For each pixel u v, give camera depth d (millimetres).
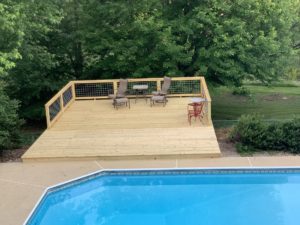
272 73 18875
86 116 14492
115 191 10250
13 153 13164
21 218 8484
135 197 9930
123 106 15562
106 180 10703
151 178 10688
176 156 11195
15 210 8812
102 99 16828
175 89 16453
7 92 19062
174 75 18000
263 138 12469
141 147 11648
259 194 9891
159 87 16188
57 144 12078
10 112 13641
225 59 17844
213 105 24703
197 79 15898
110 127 13289
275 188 10172
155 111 14734
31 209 8844
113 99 15602
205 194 9984
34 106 20891
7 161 12242
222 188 10273
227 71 17531
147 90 16734
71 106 15883
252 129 12750
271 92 27672
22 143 14453
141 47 18578
